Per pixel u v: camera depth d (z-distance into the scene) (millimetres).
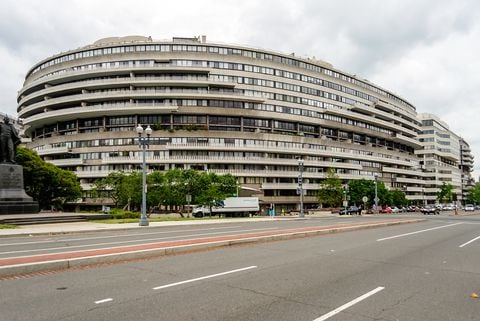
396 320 5777
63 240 17000
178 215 62969
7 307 6234
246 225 28891
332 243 15812
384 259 11570
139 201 52375
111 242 15797
